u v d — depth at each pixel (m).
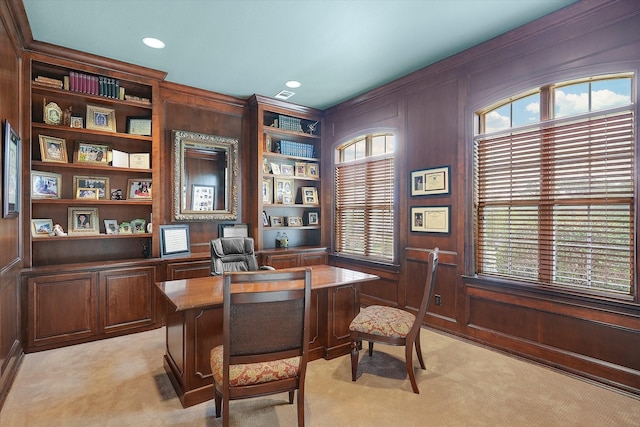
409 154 3.77
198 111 4.23
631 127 2.31
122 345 3.07
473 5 2.43
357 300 2.97
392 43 3.00
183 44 3.03
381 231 4.23
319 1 2.38
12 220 2.55
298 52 3.18
